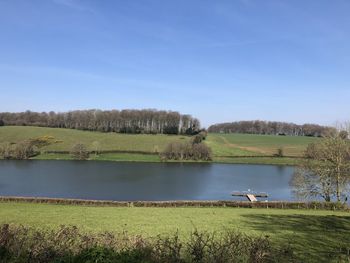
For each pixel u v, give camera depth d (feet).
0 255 34.71
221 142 522.88
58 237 38.14
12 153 403.95
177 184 276.00
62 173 314.76
